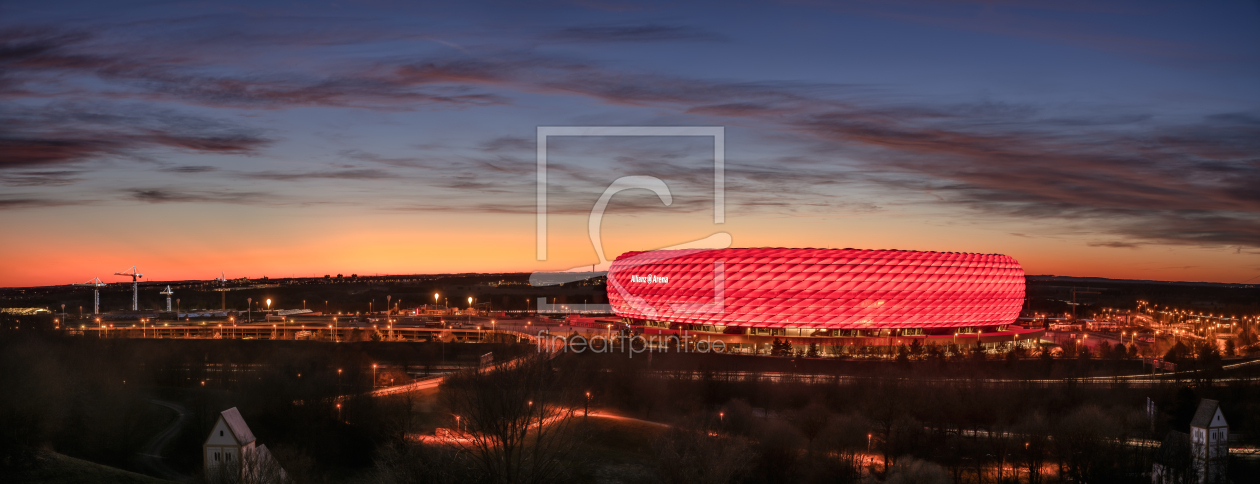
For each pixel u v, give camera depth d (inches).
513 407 3304.6
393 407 5629.9
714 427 5290.4
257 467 3811.5
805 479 4783.5
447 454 3361.2
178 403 6151.6
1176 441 4827.8
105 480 3715.6
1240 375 7711.6
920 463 4547.2
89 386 5816.9
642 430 5354.3
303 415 5315.0
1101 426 4977.9
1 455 3732.8
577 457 4399.6
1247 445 5506.9
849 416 5654.5
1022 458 5201.8
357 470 4680.1
